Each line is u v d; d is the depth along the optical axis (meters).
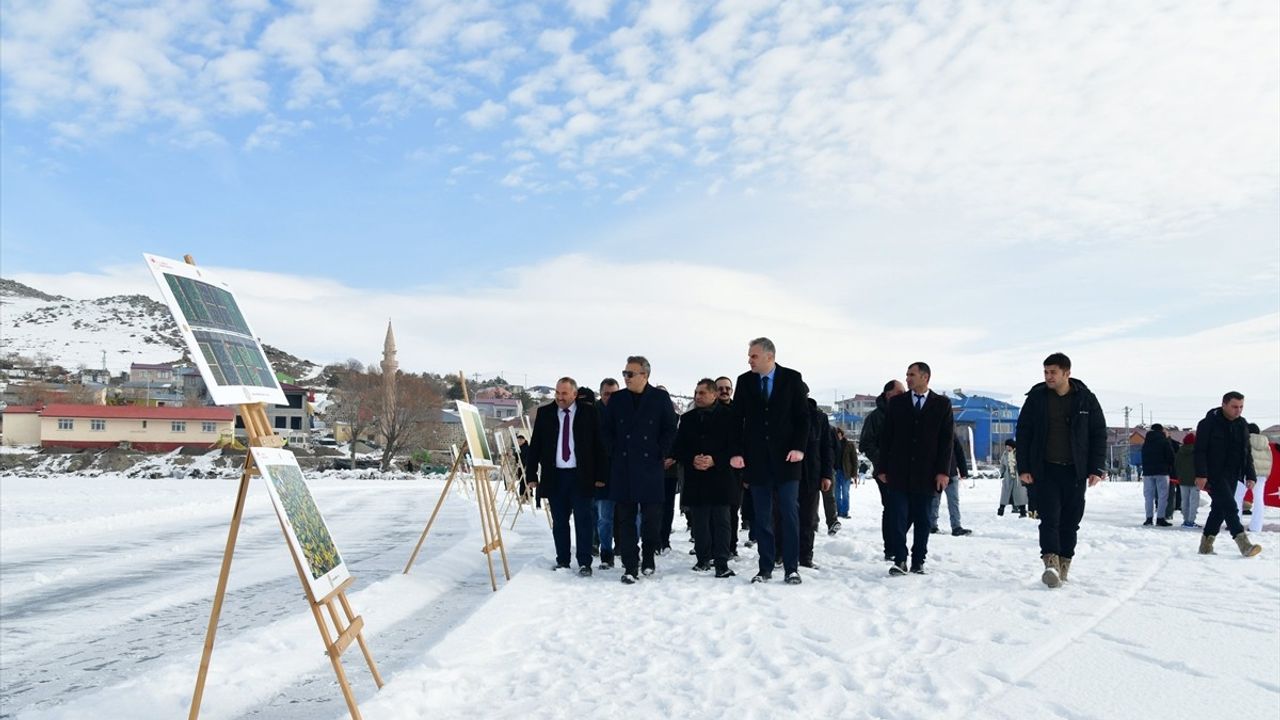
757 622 6.43
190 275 4.11
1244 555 9.95
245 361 4.31
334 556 4.59
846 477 16.70
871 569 9.33
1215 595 7.21
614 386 11.18
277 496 3.90
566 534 10.03
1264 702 4.21
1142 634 5.71
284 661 5.83
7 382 176.75
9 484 47.97
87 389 141.50
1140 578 8.21
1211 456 10.14
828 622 6.34
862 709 4.23
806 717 4.15
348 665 5.87
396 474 65.50
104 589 9.77
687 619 6.66
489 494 9.48
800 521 9.61
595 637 6.14
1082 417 7.93
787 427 8.49
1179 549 10.80
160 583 10.19
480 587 9.27
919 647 5.48
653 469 8.95
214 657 5.86
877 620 6.34
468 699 4.69
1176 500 17.41
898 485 8.67
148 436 93.94
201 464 74.25
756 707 4.31
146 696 4.98
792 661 5.25
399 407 81.25
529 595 7.88
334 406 104.62
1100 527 14.82
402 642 6.59
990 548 11.03
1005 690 4.46
